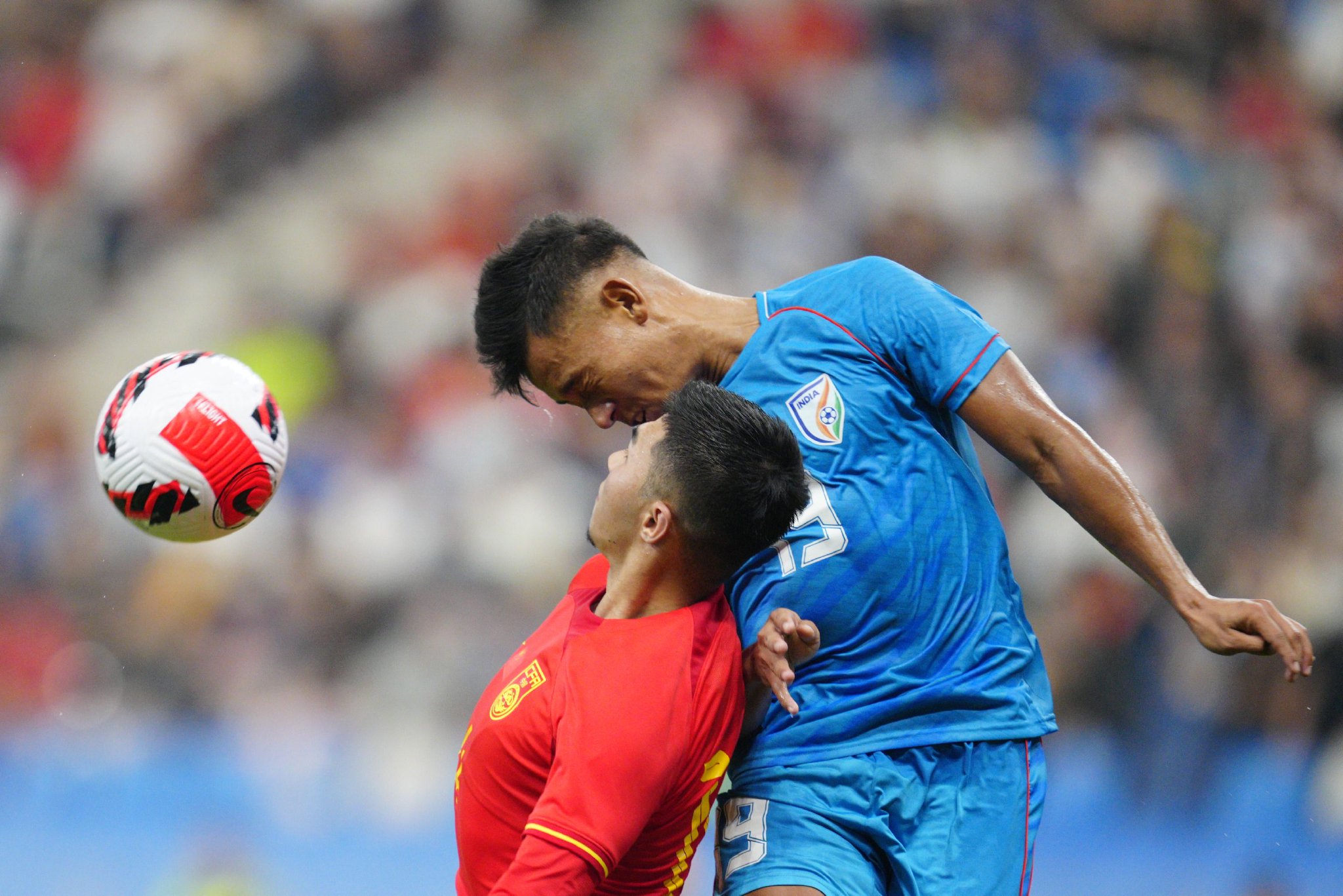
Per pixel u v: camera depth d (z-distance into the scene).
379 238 46.81
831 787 9.88
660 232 43.53
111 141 49.75
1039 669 10.45
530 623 36.22
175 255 48.94
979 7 46.66
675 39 51.69
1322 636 31.42
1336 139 45.19
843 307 10.23
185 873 29.06
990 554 10.23
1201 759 29.66
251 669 35.34
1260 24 46.38
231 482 10.29
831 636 9.94
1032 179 42.41
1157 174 42.38
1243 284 40.19
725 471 9.14
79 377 45.94
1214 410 36.97
